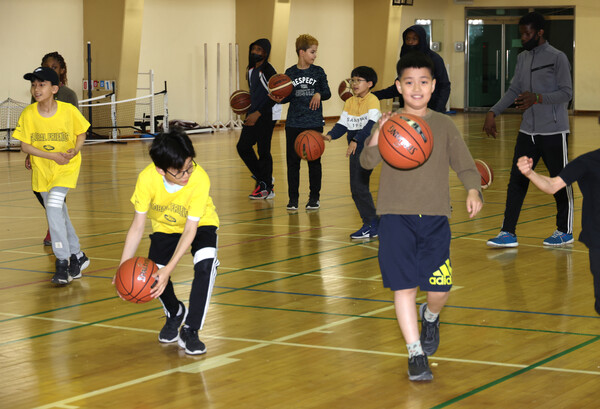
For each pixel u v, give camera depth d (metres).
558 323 4.98
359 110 7.85
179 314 4.68
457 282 6.08
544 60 7.26
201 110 22.25
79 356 4.45
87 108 19.67
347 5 25.72
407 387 3.90
